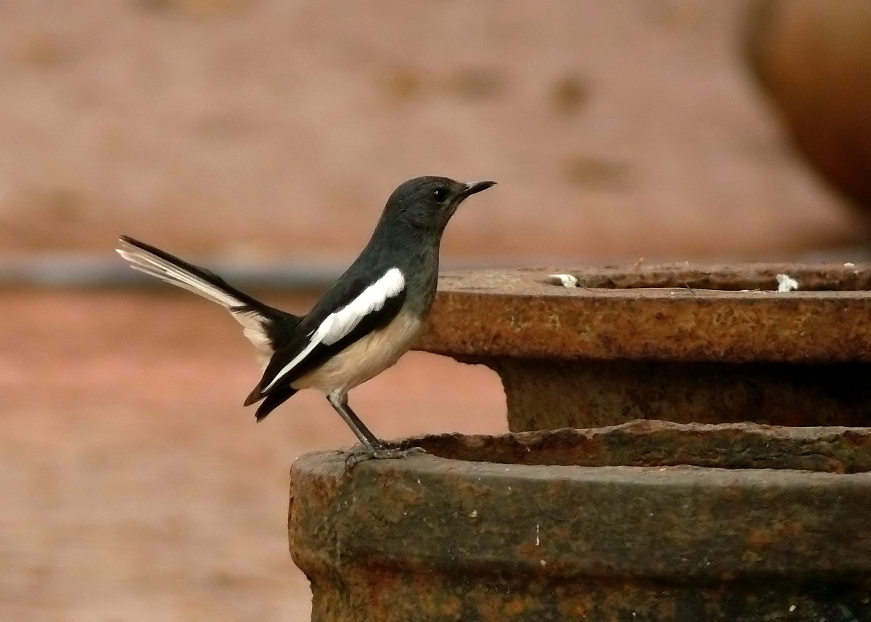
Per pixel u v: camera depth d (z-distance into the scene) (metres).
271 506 14.04
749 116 38.12
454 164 34.66
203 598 11.27
